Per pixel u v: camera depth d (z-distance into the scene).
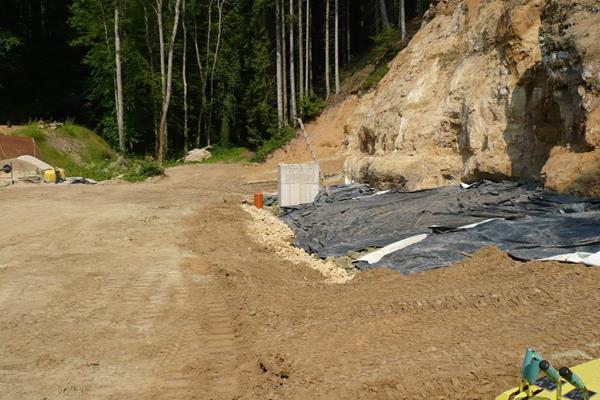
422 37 21.66
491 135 13.37
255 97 45.91
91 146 36.69
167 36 44.78
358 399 4.48
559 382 3.09
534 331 5.33
